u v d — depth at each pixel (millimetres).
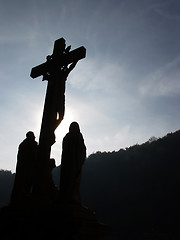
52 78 8859
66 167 6812
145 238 66688
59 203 6422
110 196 96250
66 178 6719
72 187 6566
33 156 7855
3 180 86625
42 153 7641
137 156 115312
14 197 7301
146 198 88000
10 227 6344
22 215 6320
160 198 85250
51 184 7520
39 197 6883
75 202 6340
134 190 95750
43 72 9297
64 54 8883
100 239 6461
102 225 6359
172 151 107875
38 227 5980
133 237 70938
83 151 7047
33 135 8219
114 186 101125
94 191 101562
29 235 5980
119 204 90250
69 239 5633
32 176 7633
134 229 74438
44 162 7484
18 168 7656
